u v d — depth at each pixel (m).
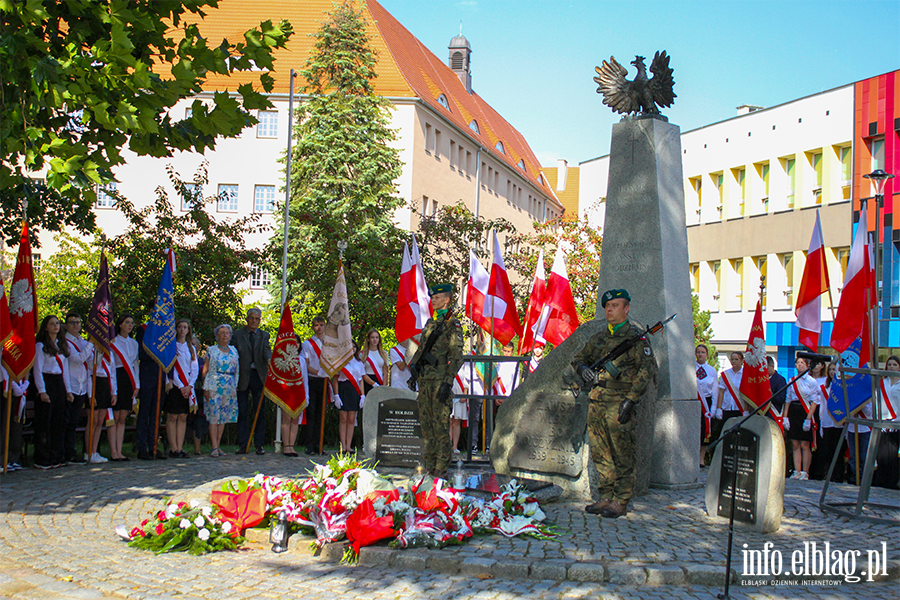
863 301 10.32
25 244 10.34
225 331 12.44
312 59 36.84
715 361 30.84
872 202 27.53
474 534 6.68
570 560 5.91
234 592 5.39
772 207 31.03
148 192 44.94
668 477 9.31
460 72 69.56
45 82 5.91
